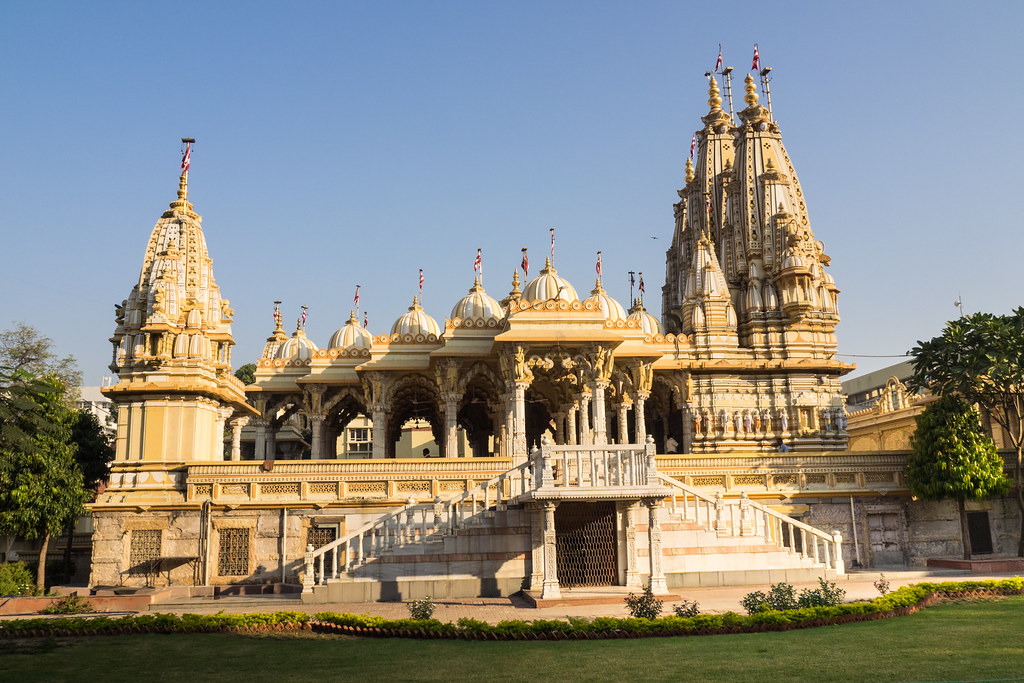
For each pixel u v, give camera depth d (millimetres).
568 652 17594
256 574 33156
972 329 35781
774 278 49875
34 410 34781
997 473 34500
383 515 29594
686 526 29594
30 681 15781
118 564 33750
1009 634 18375
